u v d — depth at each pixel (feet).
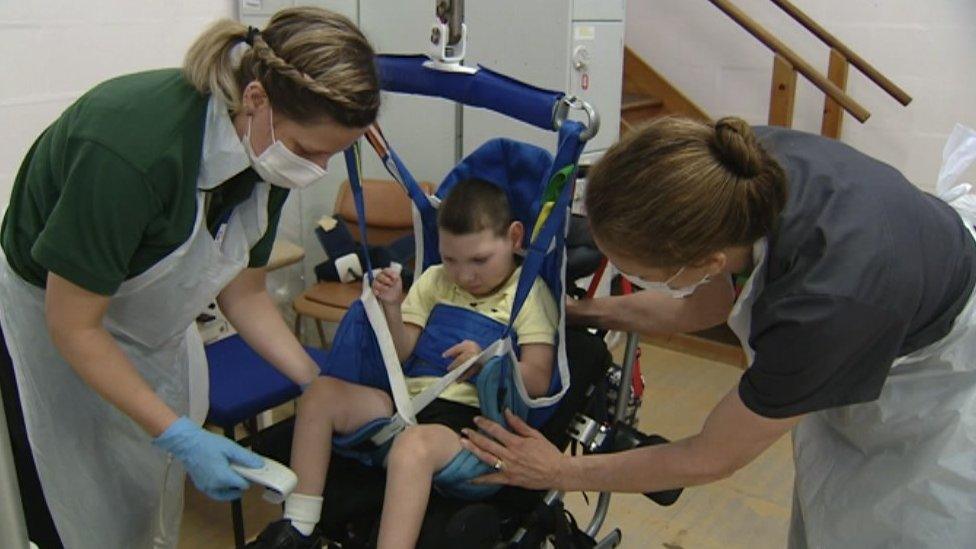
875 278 3.06
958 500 3.78
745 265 3.43
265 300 4.65
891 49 10.53
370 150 9.81
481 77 4.29
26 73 6.42
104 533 4.68
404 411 4.26
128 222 3.34
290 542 3.88
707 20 11.84
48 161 3.59
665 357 10.89
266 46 3.24
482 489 4.08
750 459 3.57
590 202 3.15
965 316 3.65
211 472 3.56
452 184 5.09
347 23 3.39
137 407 3.61
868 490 4.09
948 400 3.83
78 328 3.51
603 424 4.71
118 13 7.00
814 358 3.06
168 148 3.38
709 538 7.14
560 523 4.24
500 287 4.94
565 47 8.68
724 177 2.94
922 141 10.61
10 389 4.39
